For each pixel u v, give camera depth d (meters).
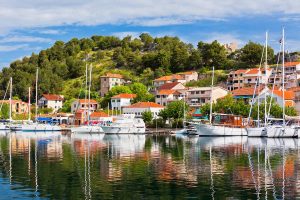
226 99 146.38
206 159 61.28
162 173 48.50
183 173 48.56
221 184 42.22
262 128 108.06
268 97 140.00
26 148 78.94
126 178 45.38
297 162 57.84
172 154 68.12
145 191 39.28
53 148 79.19
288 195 37.72
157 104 188.00
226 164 55.88
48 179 45.03
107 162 57.94
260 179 44.81
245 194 38.12
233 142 93.56
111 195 38.03
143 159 61.34
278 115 127.94
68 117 198.00
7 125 152.25
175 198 36.88
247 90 177.25
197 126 115.62
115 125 130.00
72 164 55.97
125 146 84.25
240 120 123.56
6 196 37.69
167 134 129.62
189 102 190.75
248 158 62.47
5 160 60.03
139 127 131.12
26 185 42.00
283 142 92.88
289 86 191.38
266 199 36.34
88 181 43.81
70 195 38.00
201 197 37.03
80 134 130.00
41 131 145.88
